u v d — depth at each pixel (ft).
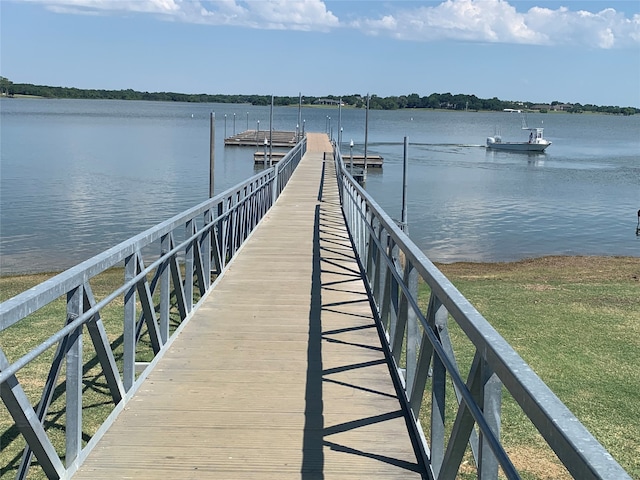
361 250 30.91
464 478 14.97
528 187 142.92
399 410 14.46
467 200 118.62
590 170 190.90
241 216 35.70
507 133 449.89
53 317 27.27
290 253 34.53
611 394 21.53
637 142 384.88
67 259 61.77
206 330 20.40
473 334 7.97
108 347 13.48
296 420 13.94
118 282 39.47
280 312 22.65
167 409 14.44
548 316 31.73
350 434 13.29
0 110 583.17
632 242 83.05
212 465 11.98
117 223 81.20
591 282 43.78
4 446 15.52
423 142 317.01
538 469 16.05
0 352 8.92
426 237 82.28
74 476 11.51
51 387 10.85
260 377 16.46
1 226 77.82
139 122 435.53
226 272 29.43
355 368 17.13
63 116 483.92
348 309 23.13
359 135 369.30
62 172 140.05
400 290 15.71
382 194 124.26
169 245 18.42
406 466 12.03
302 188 73.51
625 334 28.68
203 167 158.10
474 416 7.75
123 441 12.89
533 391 5.86
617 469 4.52
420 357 12.80
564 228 92.53
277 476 11.62
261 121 509.35
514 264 59.98
